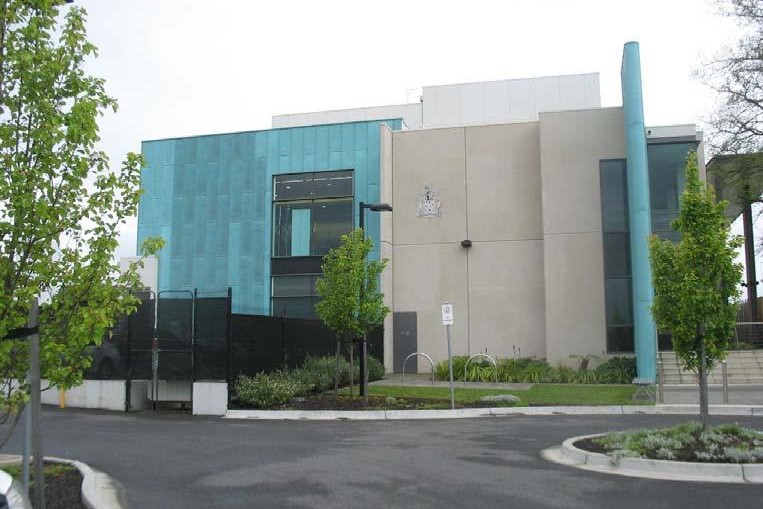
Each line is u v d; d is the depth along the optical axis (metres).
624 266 24.00
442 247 26.42
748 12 24.08
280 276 27.59
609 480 8.17
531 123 26.27
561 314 24.25
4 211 6.39
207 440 11.60
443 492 7.63
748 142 24.45
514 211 25.98
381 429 12.91
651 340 20.36
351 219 27.14
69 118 6.62
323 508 6.99
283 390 15.82
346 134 27.70
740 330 27.02
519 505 7.01
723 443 9.33
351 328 16.05
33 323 6.29
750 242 32.41
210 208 28.64
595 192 24.56
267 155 28.38
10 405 6.72
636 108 21.50
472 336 25.72
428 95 37.56
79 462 9.30
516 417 14.55
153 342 16.12
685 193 10.06
